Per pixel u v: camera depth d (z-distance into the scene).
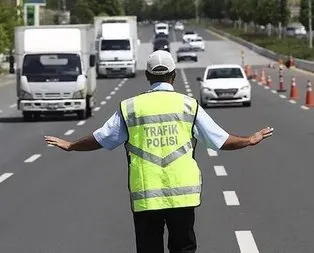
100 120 58.34
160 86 12.29
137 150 11.86
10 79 126.44
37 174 32.62
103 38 122.44
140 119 11.89
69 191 28.03
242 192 26.94
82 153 39.56
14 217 23.50
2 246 19.81
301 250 18.77
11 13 131.25
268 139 43.12
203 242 19.69
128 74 122.38
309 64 123.75
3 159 37.84
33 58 58.53
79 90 58.03
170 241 12.04
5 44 125.25
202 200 25.50
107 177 31.31
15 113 67.56
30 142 45.09
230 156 36.81
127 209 24.27
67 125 55.03
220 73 69.62
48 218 23.20
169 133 11.84
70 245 19.75
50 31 59.06
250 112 61.22
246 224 21.77
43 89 57.53
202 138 12.14
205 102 66.88
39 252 19.12
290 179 29.66
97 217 23.16
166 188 11.70
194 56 162.50
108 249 19.22
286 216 22.77
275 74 118.00
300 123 51.78
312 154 36.94
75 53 58.66
